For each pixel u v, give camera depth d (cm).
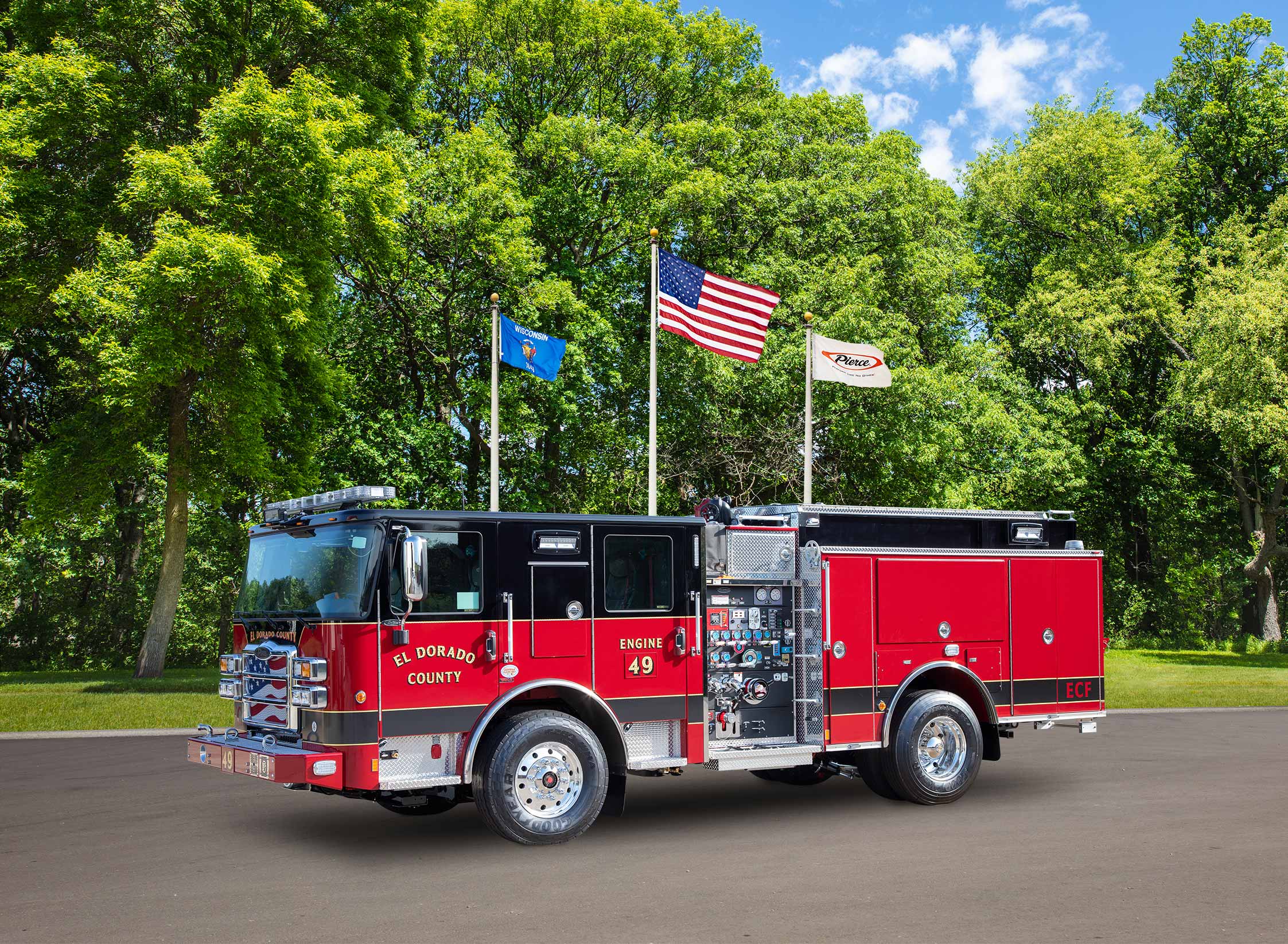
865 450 2647
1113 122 3756
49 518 2133
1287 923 584
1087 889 657
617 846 786
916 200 2875
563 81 2950
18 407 2838
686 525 870
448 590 771
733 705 906
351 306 2619
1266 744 1403
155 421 2158
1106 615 3925
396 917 600
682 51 2989
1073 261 3634
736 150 2886
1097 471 3697
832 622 927
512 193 2517
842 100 3142
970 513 1028
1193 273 3722
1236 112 3803
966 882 675
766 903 626
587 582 822
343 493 796
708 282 1680
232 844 799
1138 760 1251
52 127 1922
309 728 757
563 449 2817
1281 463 3150
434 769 761
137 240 2030
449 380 2706
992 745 1011
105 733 1486
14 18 2050
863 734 930
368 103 2234
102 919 597
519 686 785
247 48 2042
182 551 2175
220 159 1842
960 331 3122
